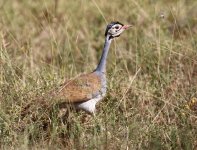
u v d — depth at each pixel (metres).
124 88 30.59
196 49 33.47
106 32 29.47
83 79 28.47
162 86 30.75
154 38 35.53
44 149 25.48
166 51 33.94
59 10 42.81
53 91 27.91
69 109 27.75
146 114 29.11
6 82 29.59
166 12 39.25
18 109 27.77
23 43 35.97
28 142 25.73
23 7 44.44
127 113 28.67
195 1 42.31
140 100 30.03
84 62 34.91
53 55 34.41
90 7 43.22
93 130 27.00
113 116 27.44
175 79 32.25
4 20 40.16
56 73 31.27
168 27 38.38
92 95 28.27
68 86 28.06
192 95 30.52
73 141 26.25
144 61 33.62
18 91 29.08
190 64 32.66
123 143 25.88
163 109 29.27
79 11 42.66
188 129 26.80
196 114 29.23
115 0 43.44
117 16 40.25
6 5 43.94
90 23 42.09
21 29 40.53
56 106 27.47
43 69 31.72
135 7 40.84
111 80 30.64
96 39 39.53
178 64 33.25
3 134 26.23
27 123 27.23
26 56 33.59
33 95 28.64
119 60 35.06
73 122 27.84
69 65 34.16
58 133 26.92
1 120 26.72
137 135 26.25
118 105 28.75
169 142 26.23
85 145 25.88
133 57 35.09
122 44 37.94
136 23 38.44
